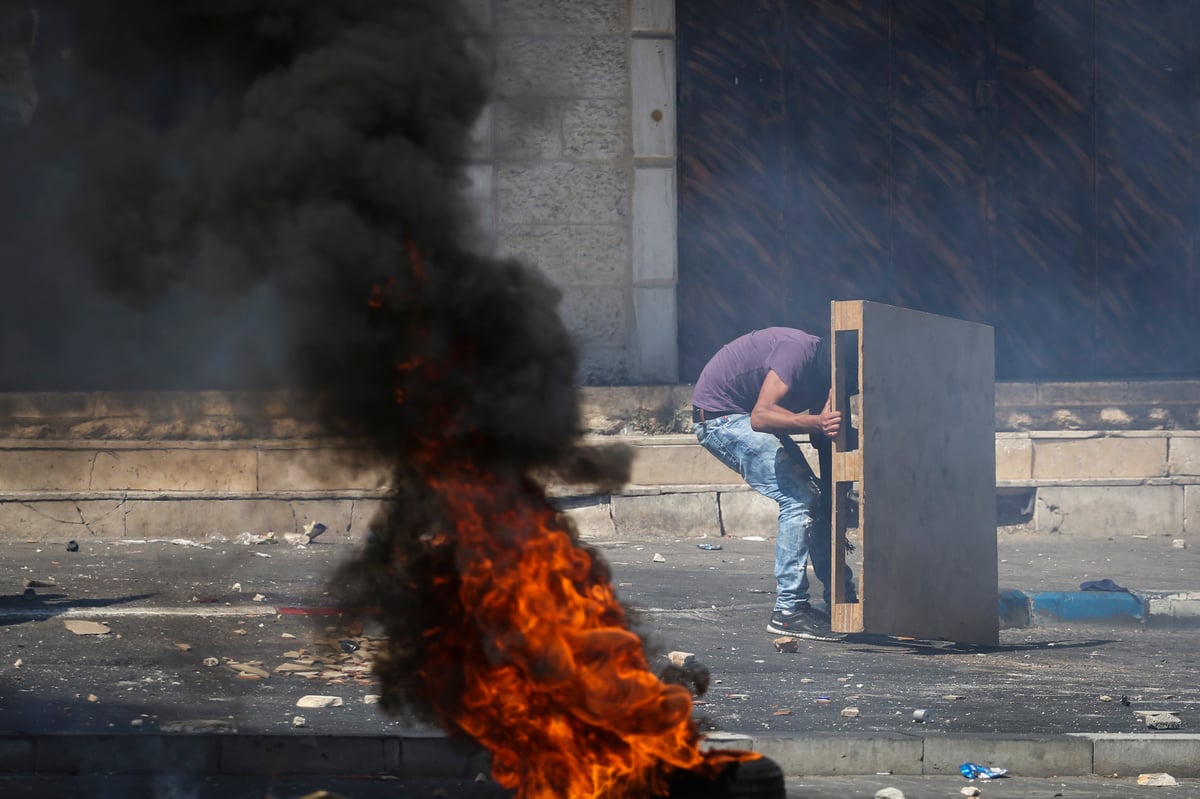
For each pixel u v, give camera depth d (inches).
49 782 568.7
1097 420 1660.9
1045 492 1595.7
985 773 632.4
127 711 665.0
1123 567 1338.6
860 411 906.7
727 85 1787.6
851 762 637.9
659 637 946.7
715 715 701.3
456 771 599.8
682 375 1781.5
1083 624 1111.6
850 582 1007.6
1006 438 1619.1
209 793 558.6
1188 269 1834.4
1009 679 837.8
